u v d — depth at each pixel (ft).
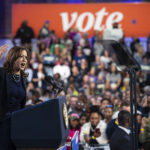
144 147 16.92
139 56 51.49
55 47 52.75
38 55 51.13
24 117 11.11
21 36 55.01
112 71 47.03
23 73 12.96
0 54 12.76
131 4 56.18
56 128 10.93
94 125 22.34
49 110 10.99
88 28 56.24
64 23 56.54
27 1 59.16
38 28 56.54
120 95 33.27
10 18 56.70
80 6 56.39
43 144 11.12
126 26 56.44
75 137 13.79
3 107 11.67
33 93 31.14
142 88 38.83
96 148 19.54
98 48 52.75
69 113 23.21
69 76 47.85
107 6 56.24
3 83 11.96
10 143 11.38
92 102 31.09
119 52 18.54
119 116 19.12
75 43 53.62
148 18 56.13
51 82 15.08
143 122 25.52
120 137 18.67
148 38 54.03
